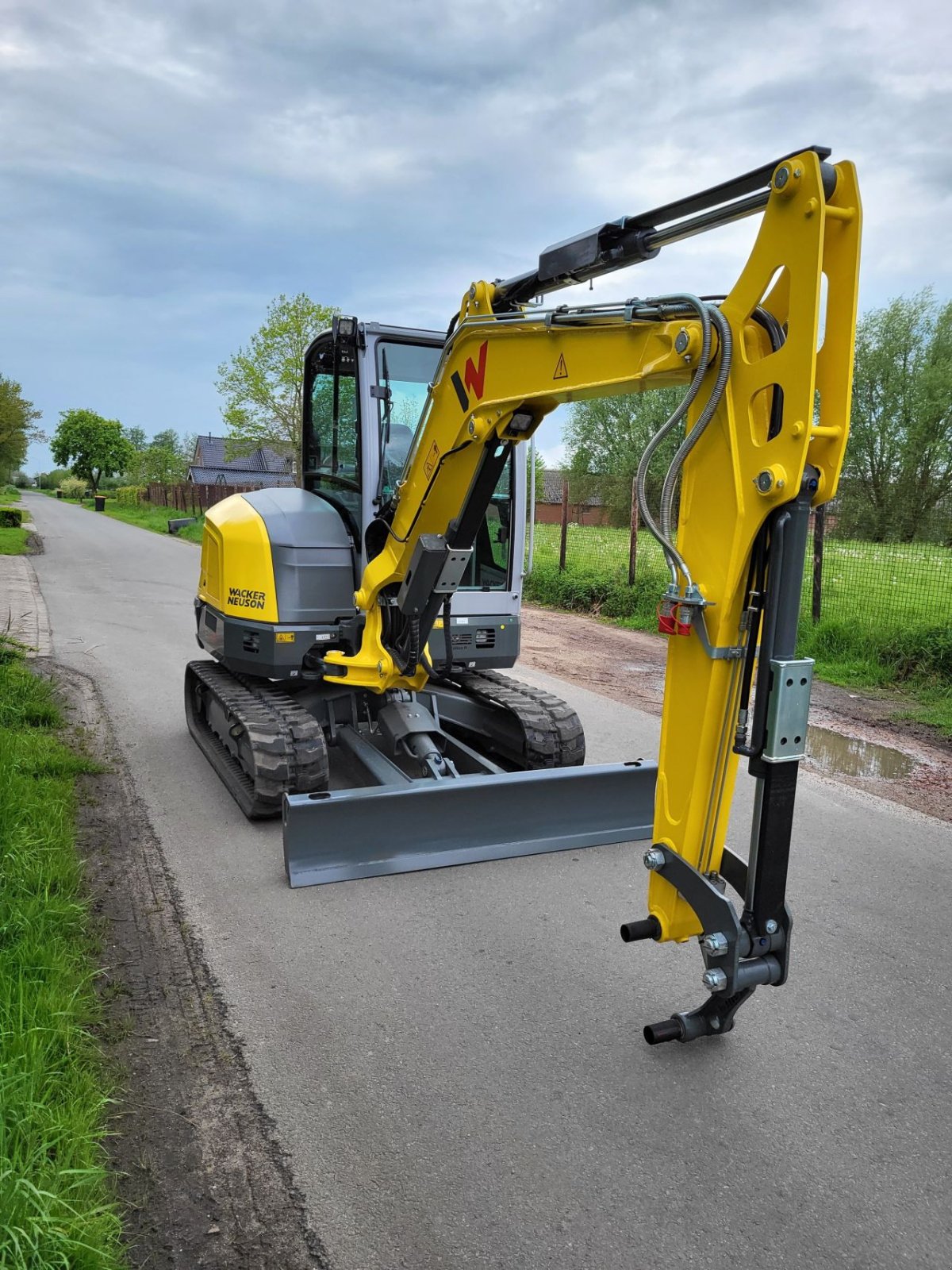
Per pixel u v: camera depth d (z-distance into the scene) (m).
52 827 4.32
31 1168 2.18
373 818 4.24
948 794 5.67
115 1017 3.07
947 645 8.49
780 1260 2.20
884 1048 3.05
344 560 5.11
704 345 2.47
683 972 3.48
